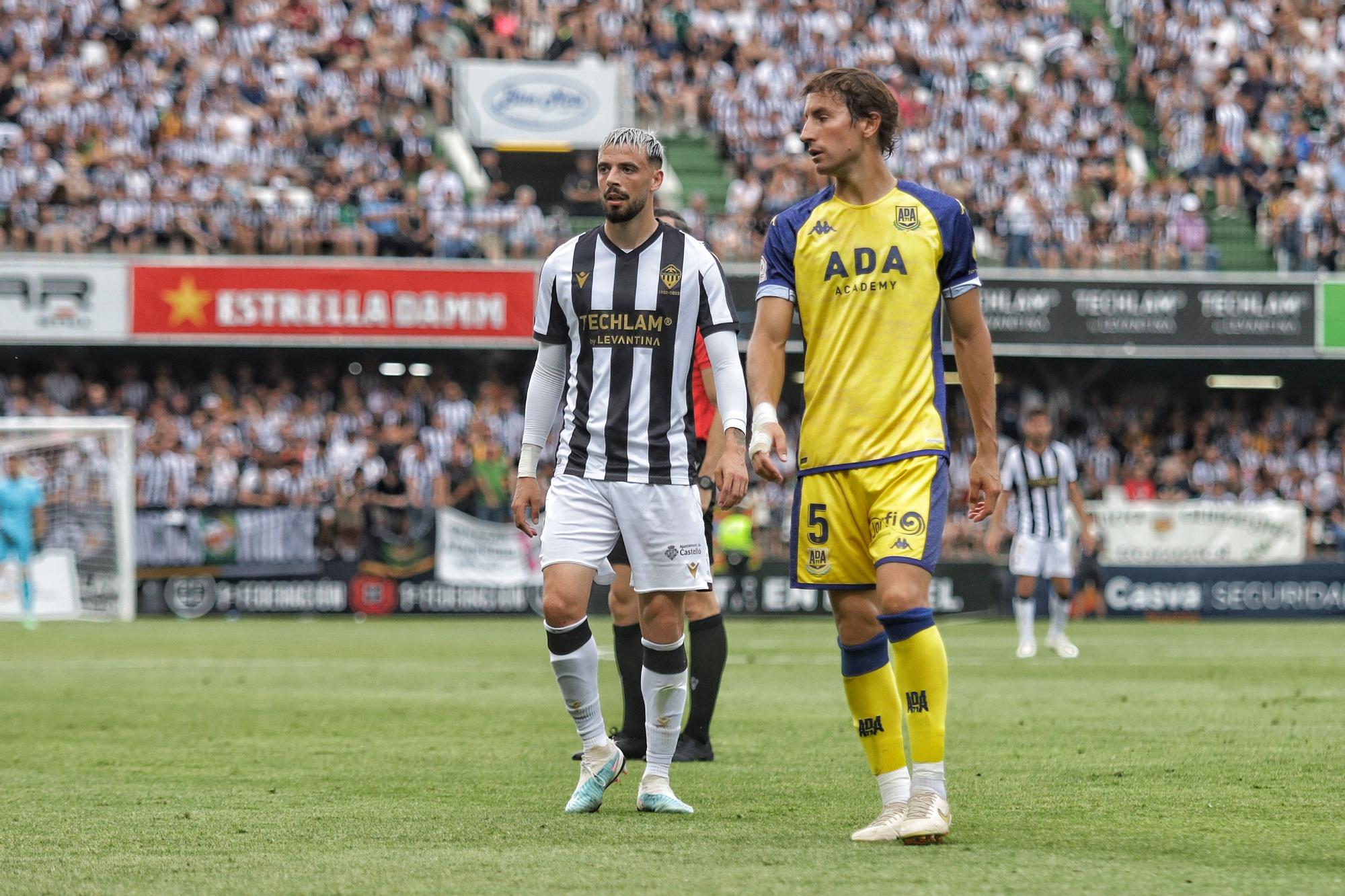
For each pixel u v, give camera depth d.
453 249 85.25
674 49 103.94
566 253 18.77
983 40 106.94
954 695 36.62
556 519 18.70
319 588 77.19
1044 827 17.56
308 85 94.62
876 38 105.50
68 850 16.12
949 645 58.34
